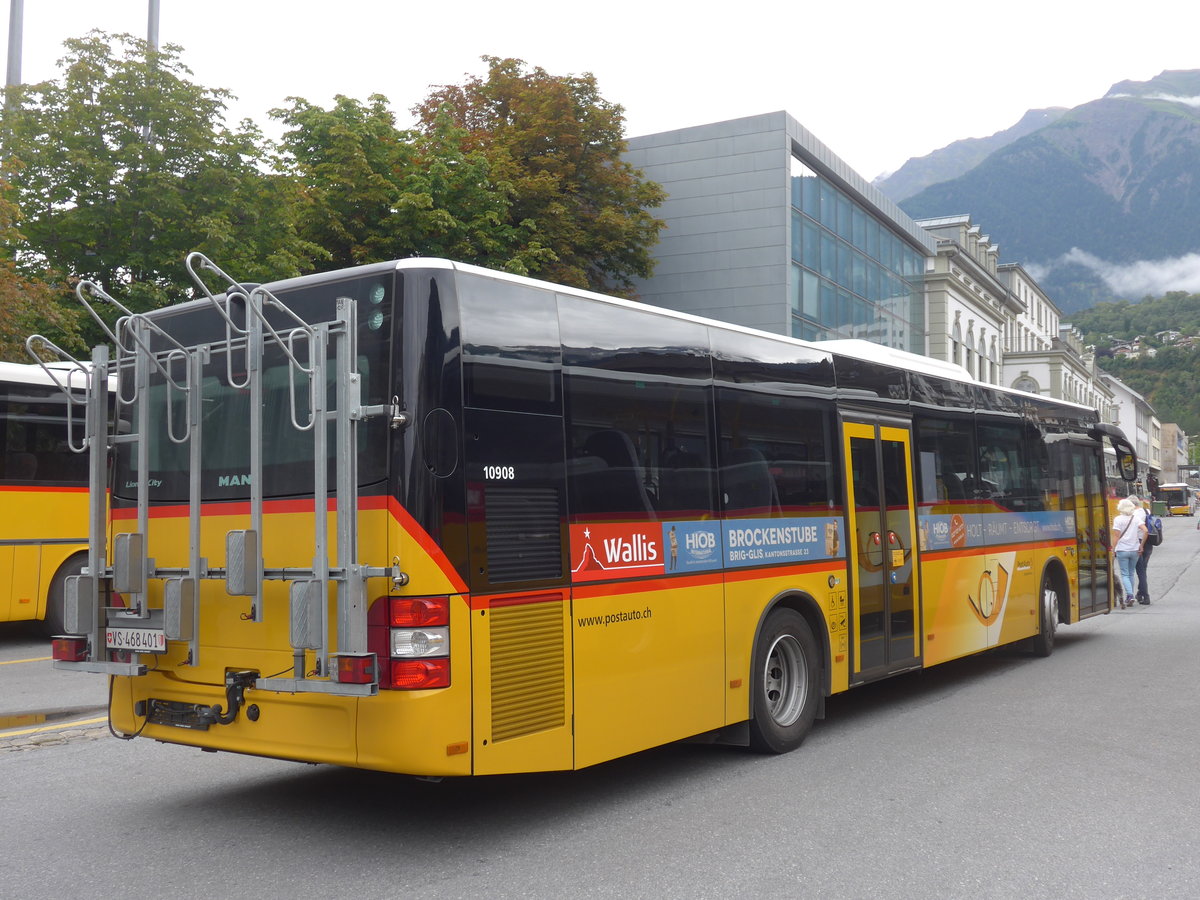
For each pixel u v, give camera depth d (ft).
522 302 19.26
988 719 29.45
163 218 67.05
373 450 17.47
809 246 119.65
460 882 16.71
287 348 17.49
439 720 17.02
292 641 16.97
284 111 85.56
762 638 24.80
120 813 20.74
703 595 22.88
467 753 17.38
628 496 21.07
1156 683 35.19
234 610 18.92
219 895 16.20
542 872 17.15
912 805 20.97
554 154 96.73
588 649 19.80
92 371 20.58
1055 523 42.70
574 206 96.99
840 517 28.09
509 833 19.31
